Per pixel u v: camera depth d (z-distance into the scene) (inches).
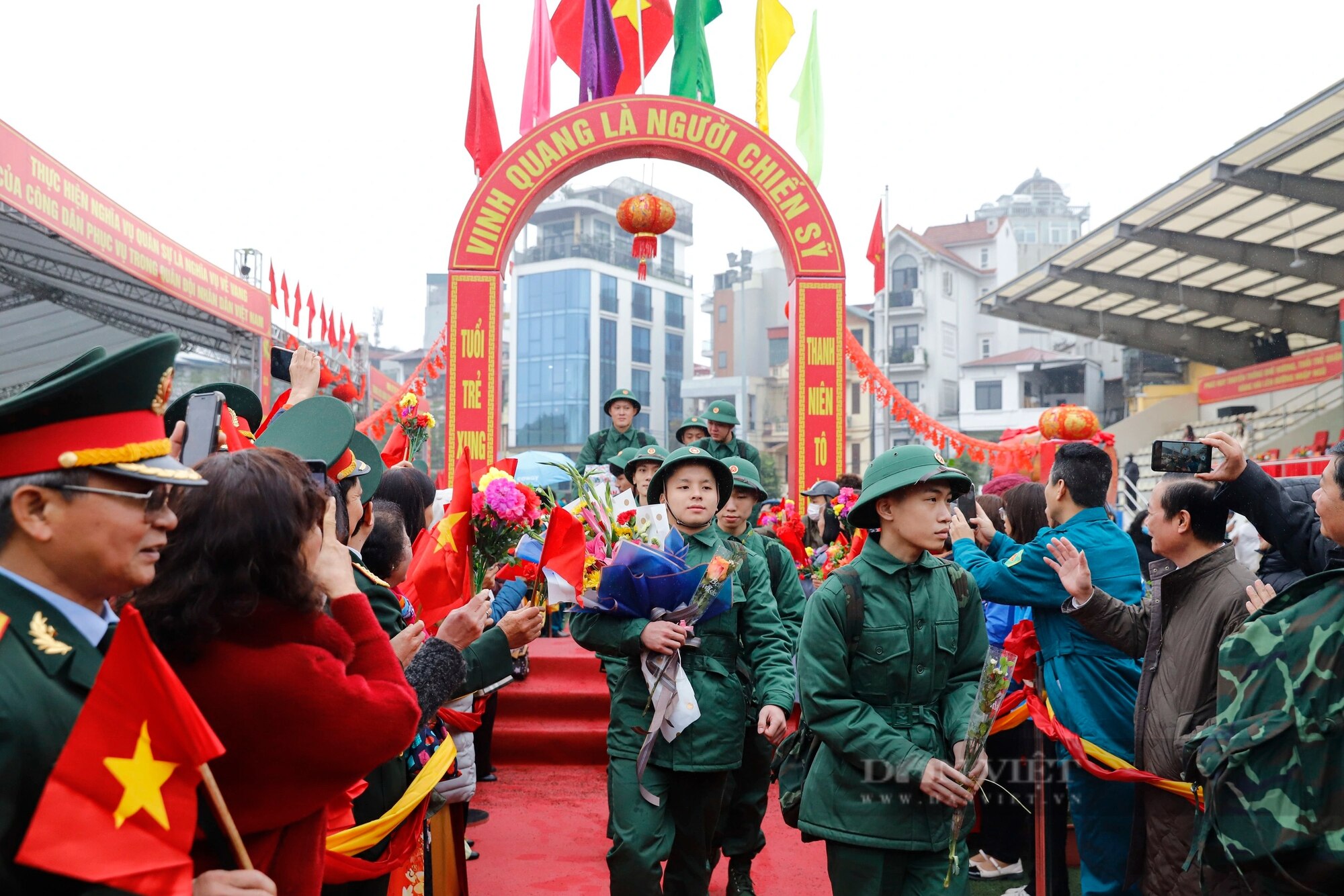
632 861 133.0
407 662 95.8
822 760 117.6
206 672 66.1
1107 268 808.9
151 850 54.3
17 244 465.1
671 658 136.2
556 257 1694.1
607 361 1707.7
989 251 1680.6
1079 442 144.5
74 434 57.7
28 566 58.4
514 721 249.0
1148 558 191.3
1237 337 1007.0
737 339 1756.9
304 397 116.0
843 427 379.2
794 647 174.9
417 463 256.5
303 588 68.8
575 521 129.1
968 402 1491.1
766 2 404.8
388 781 98.0
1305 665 87.4
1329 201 598.9
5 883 52.3
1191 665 115.7
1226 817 91.0
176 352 61.4
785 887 171.8
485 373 371.6
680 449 153.3
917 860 114.0
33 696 54.3
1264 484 116.4
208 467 68.9
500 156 374.0
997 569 140.4
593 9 390.6
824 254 380.5
